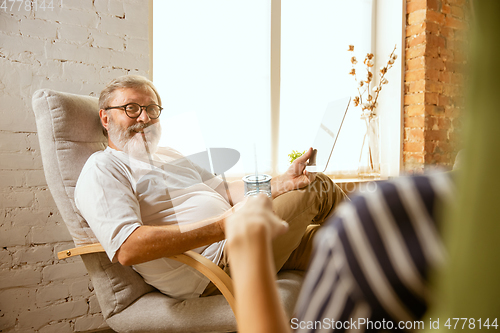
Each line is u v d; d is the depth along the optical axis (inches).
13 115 58.4
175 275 44.0
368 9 103.3
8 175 58.2
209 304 40.6
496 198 5.9
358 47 102.3
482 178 6.0
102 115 53.0
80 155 48.9
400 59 98.8
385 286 8.3
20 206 59.1
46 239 60.9
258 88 88.3
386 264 8.3
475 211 6.1
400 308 8.3
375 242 8.6
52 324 61.1
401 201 8.5
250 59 87.0
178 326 39.6
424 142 94.5
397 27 99.3
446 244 7.8
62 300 61.9
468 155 6.3
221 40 83.2
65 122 48.9
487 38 6.0
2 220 57.9
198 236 39.7
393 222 8.5
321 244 9.9
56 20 61.3
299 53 93.8
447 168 9.5
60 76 61.9
